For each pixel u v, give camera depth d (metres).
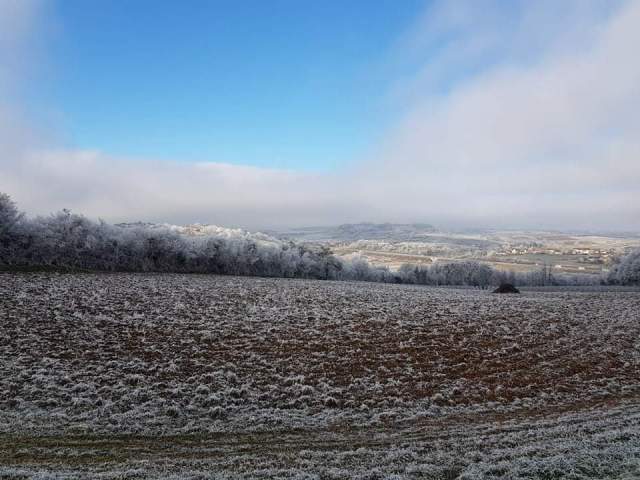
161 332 25.08
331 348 23.62
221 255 70.38
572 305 44.25
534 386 19.50
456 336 27.50
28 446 11.31
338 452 11.42
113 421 13.53
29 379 16.94
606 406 17.08
